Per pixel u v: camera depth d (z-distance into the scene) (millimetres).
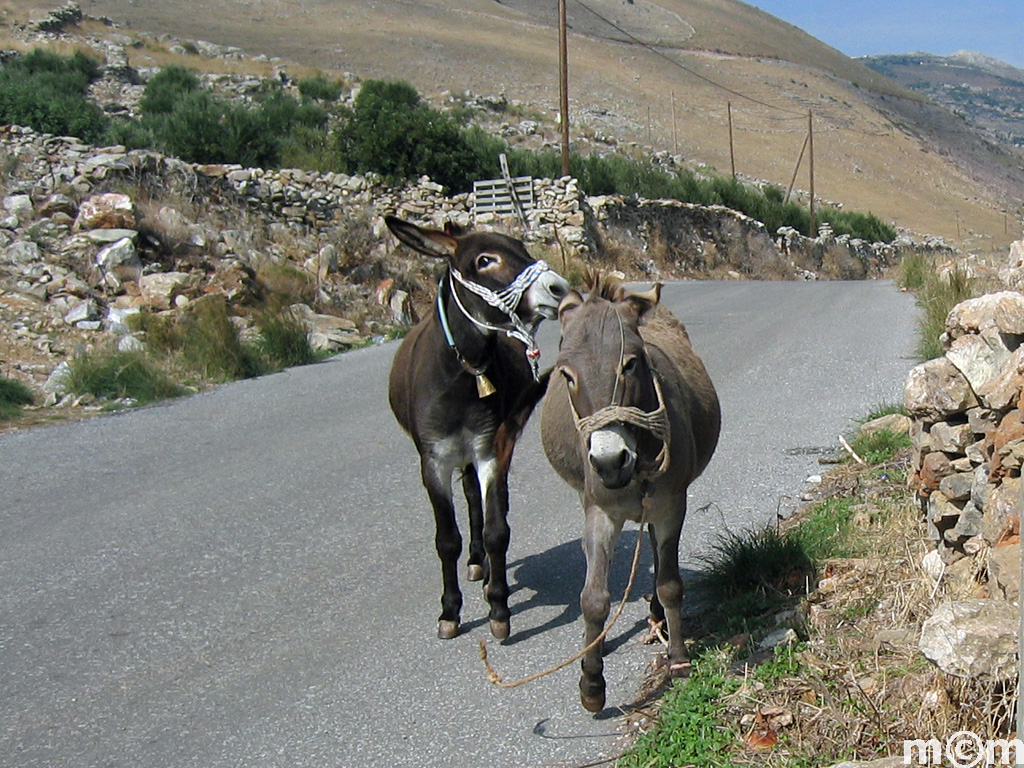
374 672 5008
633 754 3998
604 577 4195
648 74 100750
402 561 6586
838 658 4402
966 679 3705
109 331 14391
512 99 72688
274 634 5500
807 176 79438
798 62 138125
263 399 12031
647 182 39531
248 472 8836
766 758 3811
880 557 5402
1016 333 4523
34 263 15359
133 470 9023
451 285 5316
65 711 4730
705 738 3959
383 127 29344
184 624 5672
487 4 121562
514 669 4969
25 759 4320
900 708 3930
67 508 7965
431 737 4352
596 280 4273
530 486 8148
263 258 17375
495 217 27672
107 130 28141
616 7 144500
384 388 12367
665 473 4191
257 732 4473
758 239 40312
